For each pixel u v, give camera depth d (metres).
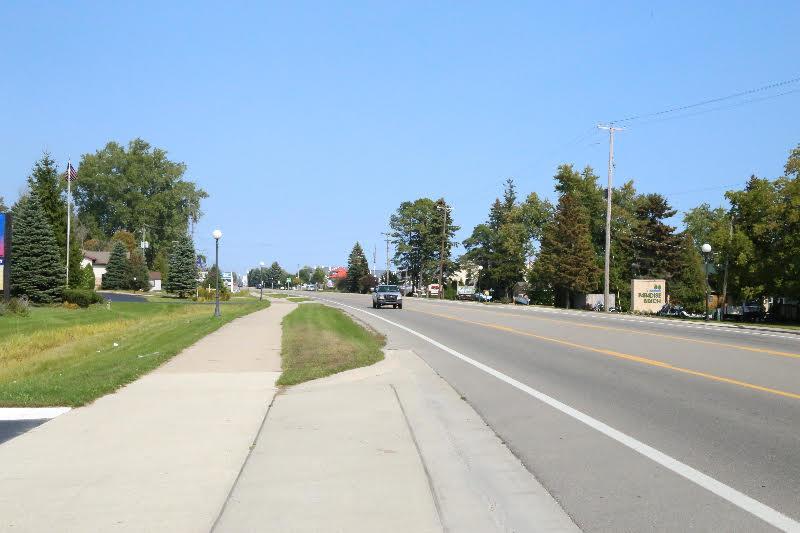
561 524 5.43
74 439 7.95
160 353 16.67
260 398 10.77
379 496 5.95
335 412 9.72
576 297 85.50
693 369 14.73
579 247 80.69
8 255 37.06
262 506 5.66
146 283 97.38
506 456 7.60
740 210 54.38
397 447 7.70
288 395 11.17
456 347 20.17
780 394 11.43
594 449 7.85
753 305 60.00
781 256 48.69
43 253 48.81
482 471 7.00
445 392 11.92
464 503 5.95
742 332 27.67
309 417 9.35
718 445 7.98
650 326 30.16
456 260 127.12
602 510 5.77
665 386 12.38
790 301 56.09
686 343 21.06
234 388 11.74
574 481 6.62
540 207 98.88
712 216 104.06
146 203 105.50
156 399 10.62
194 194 109.62
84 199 107.44
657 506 5.85
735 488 6.34
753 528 5.30
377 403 10.45
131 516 5.39
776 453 7.60
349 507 5.65
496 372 14.53
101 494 5.93
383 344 21.19
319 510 5.57
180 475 6.52
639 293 55.22
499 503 5.96
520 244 97.94
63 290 49.06
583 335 24.34
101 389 11.04
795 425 9.02
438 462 7.32
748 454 7.56
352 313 42.44
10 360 22.30
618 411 10.08
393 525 5.25
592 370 14.72
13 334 29.78
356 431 8.50
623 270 88.50
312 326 27.41
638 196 93.19
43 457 7.14
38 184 56.41
